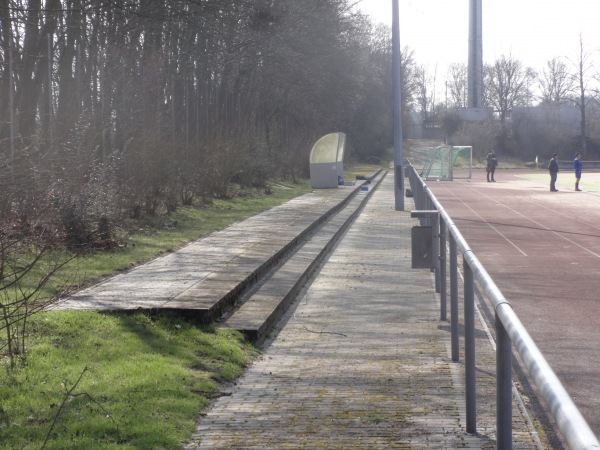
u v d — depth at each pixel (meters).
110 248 14.20
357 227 23.06
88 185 15.30
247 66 39.31
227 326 8.73
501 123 117.31
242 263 12.79
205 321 8.63
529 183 55.00
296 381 6.90
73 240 13.19
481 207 32.12
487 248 18.22
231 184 35.28
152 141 22.16
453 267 7.50
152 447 4.88
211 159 29.58
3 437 4.94
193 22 21.48
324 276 13.84
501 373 3.63
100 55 23.06
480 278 4.18
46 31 20.78
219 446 5.09
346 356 7.95
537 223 24.58
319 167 41.66
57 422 5.24
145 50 27.45
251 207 26.73
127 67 23.78
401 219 25.73
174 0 19.58
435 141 127.94
